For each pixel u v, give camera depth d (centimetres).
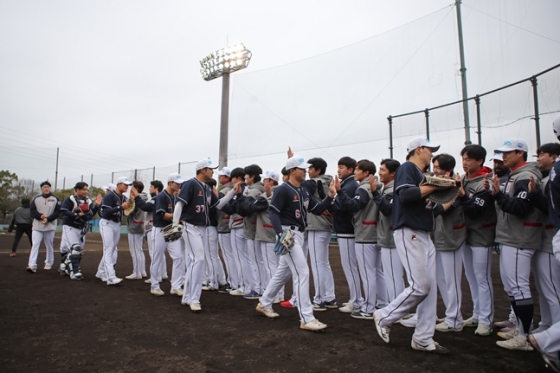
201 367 308
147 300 557
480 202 396
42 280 716
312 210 471
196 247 508
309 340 379
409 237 345
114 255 722
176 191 640
